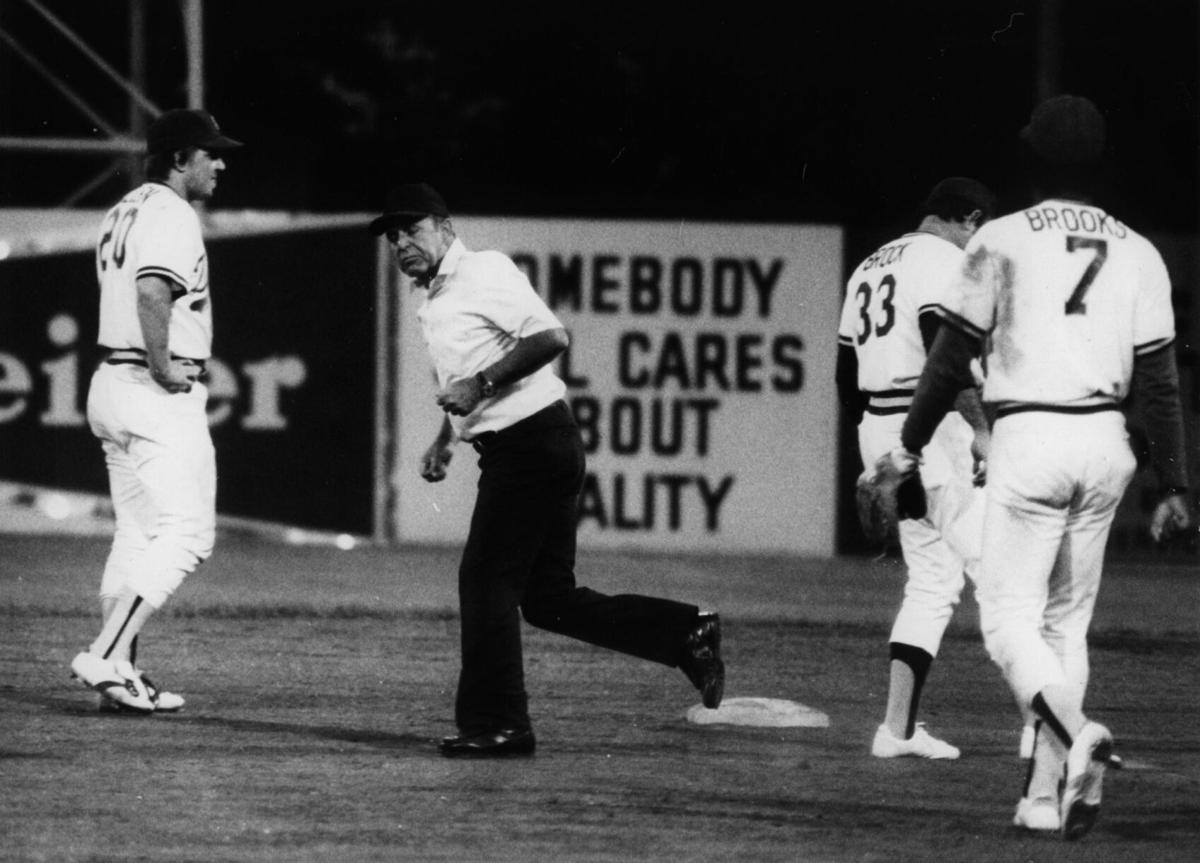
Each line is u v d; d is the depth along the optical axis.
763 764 27.00
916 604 27.86
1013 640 22.22
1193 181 70.50
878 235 61.34
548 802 23.94
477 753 27.12
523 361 27.08
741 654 40.19
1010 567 22.38
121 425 30.58
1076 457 22.08
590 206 78.00
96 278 61.75
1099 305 22.25
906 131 75.19
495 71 79.69
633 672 36.41
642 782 25.39
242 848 21.20
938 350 22.69
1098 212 22.67
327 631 41.56
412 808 23.44
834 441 61.50
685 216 76.19
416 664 36.84
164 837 21.67
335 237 62.03
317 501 62.12
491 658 27.17
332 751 27.28
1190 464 61.09
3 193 69.50
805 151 76.31
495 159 79.88
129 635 30.03
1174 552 61.59
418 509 62.34
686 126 77.62
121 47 70.44
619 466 61.56
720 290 61.38
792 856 21.22
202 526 30.64
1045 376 22.14
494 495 27.31
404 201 27.41
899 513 26.19
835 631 44.38
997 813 23.75
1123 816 23.89
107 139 68.38
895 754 27.81
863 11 75.06
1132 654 41.69
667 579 54.72
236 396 61.91
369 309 62.16
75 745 27.36
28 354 61.84
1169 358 22.61
